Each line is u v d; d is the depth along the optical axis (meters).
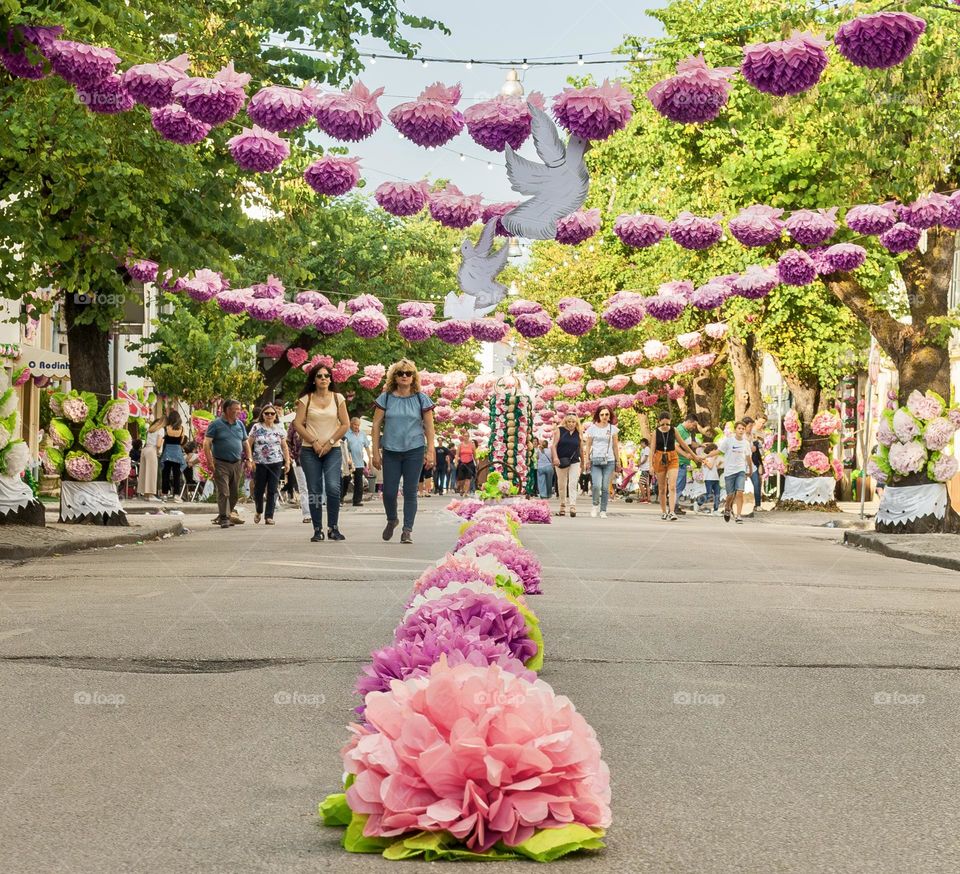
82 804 4.94
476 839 4.14
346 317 23.55
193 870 4.08
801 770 5.66
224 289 23.03
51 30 12.00
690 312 43.12
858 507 44.53
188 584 13.18
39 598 11.84
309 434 19.81
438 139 11.95
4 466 19.50
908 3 14.88
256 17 22.14
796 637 9.88
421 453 19.28
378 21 23.31
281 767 5.54
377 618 10.35
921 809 5.04
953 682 7.98
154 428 35.59
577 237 11.95
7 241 18.16
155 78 11.95
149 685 7.41
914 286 24.86
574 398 47.38
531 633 6.66
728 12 29.03
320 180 13.09
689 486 44.81
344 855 4.23
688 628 10.25
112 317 21.92
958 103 20.95
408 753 4.17
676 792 5.23
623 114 11.56
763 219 17.83
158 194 18.55
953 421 22.94
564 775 4.16
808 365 37.25
